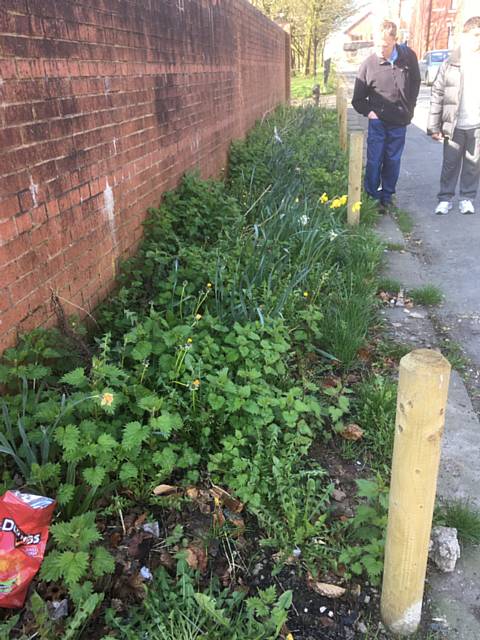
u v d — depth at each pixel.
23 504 1.97
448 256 5.86
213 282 3.87
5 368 2.53
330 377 3.60
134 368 3.06
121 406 2.77
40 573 1.97
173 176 5.23
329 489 2.54
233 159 7.80
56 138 3.00
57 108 3.01
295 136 9.86
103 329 3.56
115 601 2.10
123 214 4.01
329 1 35.09
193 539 2.38
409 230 6.68
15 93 2.62
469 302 4.80
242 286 4.02
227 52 7.72
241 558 2.34
